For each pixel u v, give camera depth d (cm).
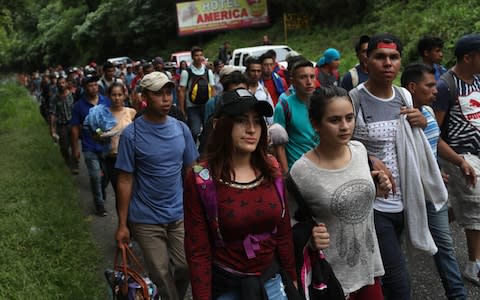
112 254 555
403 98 342
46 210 637
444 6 1838
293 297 259
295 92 427
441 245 385
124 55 4250
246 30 3400
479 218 421
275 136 402
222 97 253
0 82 3438
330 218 280
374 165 300
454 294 383
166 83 364
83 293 433
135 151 367
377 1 2455
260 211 248
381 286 332
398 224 338
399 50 331
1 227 556
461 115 418
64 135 989
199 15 3462
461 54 411
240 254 250
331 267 282
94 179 686
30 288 418
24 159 962
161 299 369
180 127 385
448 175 431
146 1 3825
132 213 372
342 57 2206
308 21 2947
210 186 246
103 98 712
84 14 4884
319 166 281
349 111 274
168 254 382
